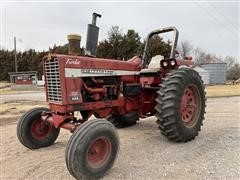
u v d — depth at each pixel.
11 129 6.56
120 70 4.73
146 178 3.36
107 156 3.51
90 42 4.42
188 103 4.91
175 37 5.22
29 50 49.47
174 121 4.43
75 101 3.97
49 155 4.40
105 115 4.63
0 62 49.19
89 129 3.29
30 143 4.63
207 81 34.50
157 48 17.44
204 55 53.25
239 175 3.34
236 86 28.00
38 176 3.58
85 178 3.26
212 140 4.92
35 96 17.92
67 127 3.90
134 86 5.02
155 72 5.12
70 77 3.92
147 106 5.37
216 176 3.33
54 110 4.11
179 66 5.20
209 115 7.86
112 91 4.60
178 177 3.35
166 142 4.86
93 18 4.48
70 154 3.18
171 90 4.45
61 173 3.65
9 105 11.62
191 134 4.77
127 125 6.25
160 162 3.87
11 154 4.53
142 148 4.55
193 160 3.91
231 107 9.78
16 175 3.64
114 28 28.33
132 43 27.25
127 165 3.80
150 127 6.27
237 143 4.70
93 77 4.25
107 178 3.41
